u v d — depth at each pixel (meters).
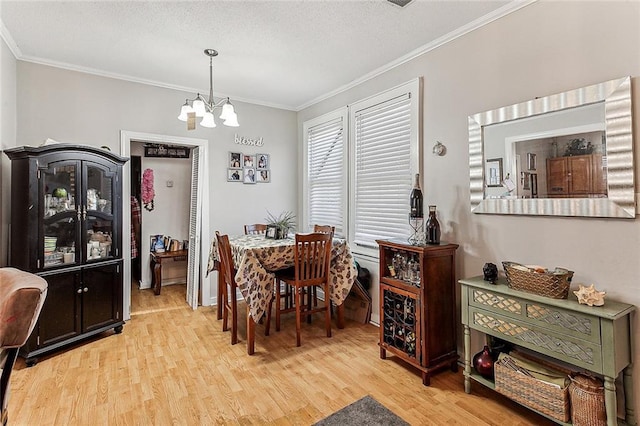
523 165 2.27
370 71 3.51
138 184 5.04
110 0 2.25
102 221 3.20
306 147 4.71
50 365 2.61
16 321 1.29
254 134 4.55
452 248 2.53
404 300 2.58
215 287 4.27
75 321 2.93
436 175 2.90
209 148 4.21
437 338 2.45
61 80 3.29
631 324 1.80
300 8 2.35
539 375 1.92
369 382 2.39
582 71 2.00
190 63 3.29
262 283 2.97
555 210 2.11
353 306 3.68
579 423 1.73
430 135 2.95
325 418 1.99
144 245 5.10
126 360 2.70
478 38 2.55
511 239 2.37
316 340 3.11
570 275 1.89
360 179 3.80
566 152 2.06
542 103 2.16
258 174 4.59
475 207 2.56
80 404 2.11
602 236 1.94
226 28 2.62
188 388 2.30
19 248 2.73
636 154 1.80
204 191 4.16
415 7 2.35
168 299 4.47
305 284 3.06
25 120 3.11
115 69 3.43
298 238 2.96
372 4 2.31
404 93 3.17
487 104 2.50
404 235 3.25
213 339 3.13
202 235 4.15
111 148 3.55
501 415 2.02
